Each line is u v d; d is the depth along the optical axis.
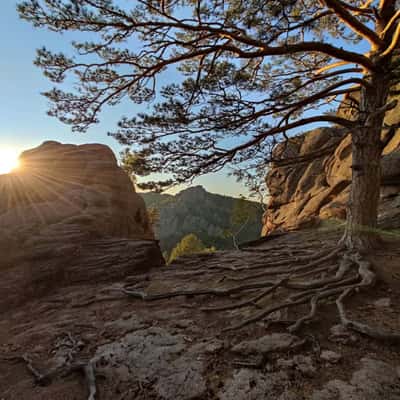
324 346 2.98
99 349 3.46
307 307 4.00
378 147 5.79
